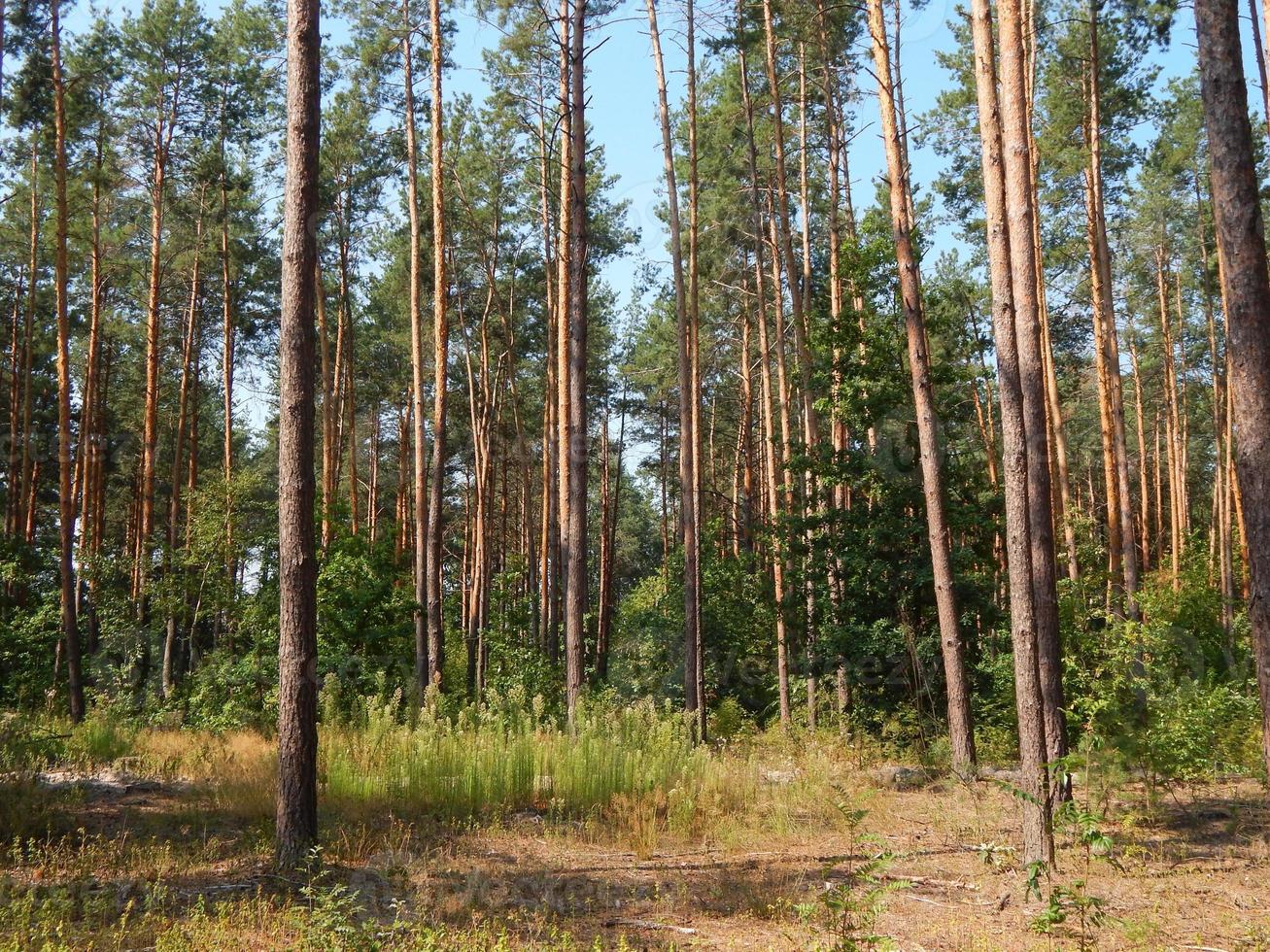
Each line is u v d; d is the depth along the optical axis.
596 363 39.53
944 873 9.33
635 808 11.48
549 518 31.77
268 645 19.48
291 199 9.25
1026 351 10.80
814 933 7.03
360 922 7.04
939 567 15.54
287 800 8.67
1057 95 23.61
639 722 14.51
